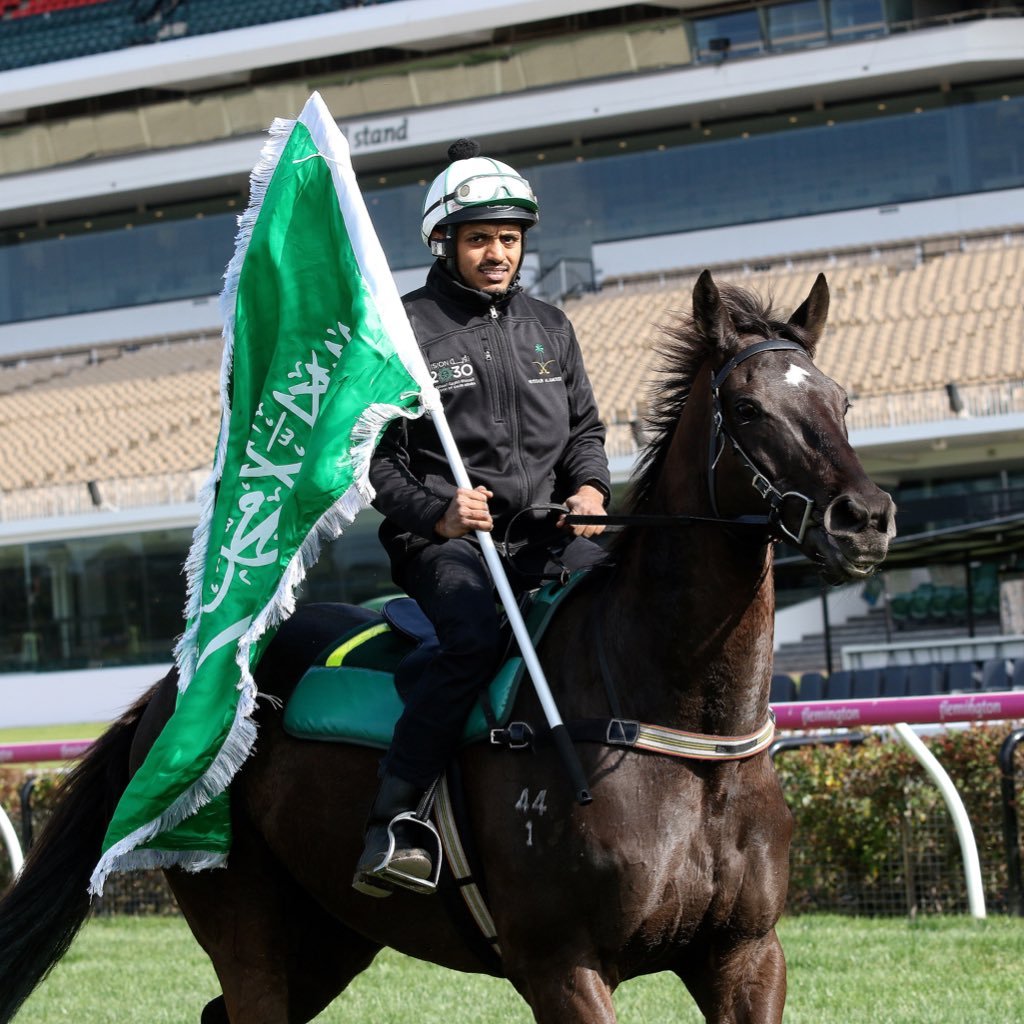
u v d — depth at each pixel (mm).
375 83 49719
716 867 4348
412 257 49906
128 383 48688
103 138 52188
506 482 4906
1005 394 33156
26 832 12133
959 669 18156
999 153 44375
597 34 47125
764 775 4492
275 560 4945
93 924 11727
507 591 4555
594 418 5184
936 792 10148
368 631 5262
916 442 33781
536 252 48312
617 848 4266
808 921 9984
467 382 4910
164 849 5117
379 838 4555
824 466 3998
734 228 46469
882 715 9219
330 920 5512
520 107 47312
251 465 5219
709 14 46500
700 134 46906
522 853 4406
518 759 4484
